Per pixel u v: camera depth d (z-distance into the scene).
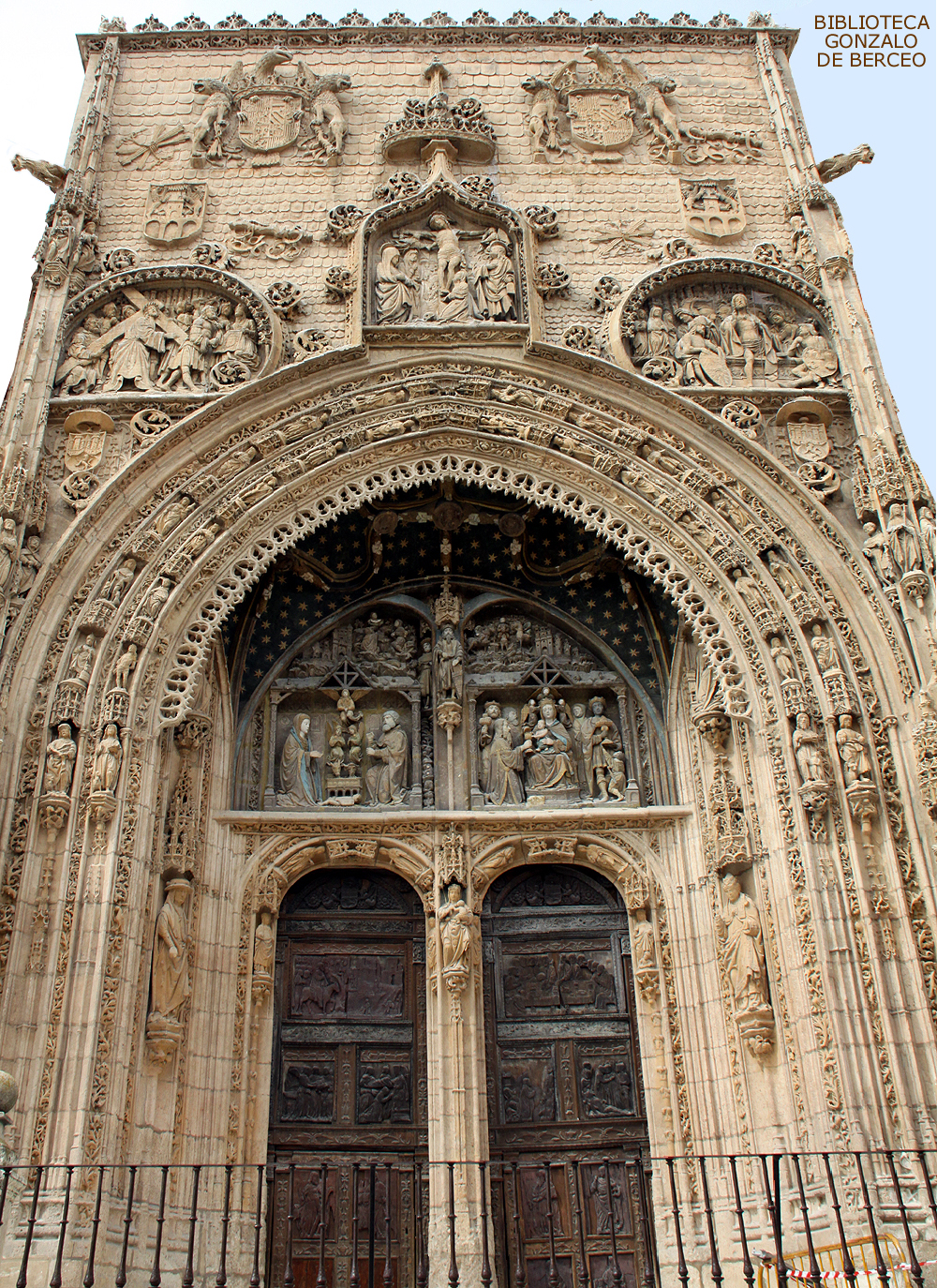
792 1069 12.82
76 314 16.45
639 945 14.95
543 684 16.95
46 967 12.19
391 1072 14.60
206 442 15.46
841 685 13.88
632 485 15.64
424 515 17.14
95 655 13.93
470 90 19.19
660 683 16.86
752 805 14.28
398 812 15.56
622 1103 14.41
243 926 14.76
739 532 15.17
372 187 18.14
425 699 16.92
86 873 12.67
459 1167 13.40
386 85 19.22
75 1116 11.52
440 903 15.02
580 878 15.87
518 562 17.44
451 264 17.06
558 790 16.16
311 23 19.67
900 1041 12.16
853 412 15.79
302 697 16.88
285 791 16.03
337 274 17.00
